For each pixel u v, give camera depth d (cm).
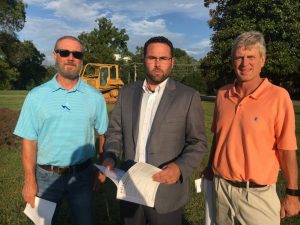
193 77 5766
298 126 1427
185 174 304
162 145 317
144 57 323
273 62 2823
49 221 353
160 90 325
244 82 316
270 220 309
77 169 364
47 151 357
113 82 2869
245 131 307
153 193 288
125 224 345
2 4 5788
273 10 2750
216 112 343
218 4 3303
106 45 5812
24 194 358
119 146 341
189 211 550
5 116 962
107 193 613
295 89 3816
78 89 363
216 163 331
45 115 352
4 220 518
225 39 2972
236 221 327
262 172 304
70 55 352
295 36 2780
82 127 363
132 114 332
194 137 318
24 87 7512
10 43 6191
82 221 370
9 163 812
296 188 306
